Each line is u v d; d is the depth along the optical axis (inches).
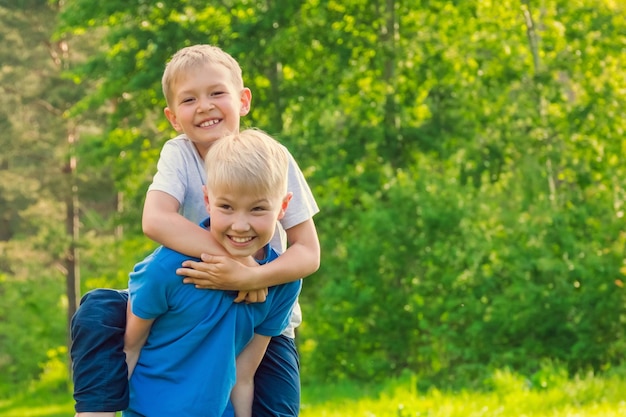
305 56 909.2
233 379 159.2
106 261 1147.9
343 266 839.1
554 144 879.7
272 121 893.8
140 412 159.3
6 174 1119.6
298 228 171.8
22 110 1116.5
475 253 722.8
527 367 666.8
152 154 979.9
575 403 406.3
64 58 1104.8
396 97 908.0
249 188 151.2
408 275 765.9
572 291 677.3
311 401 619.2
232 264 154.6
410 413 404.2
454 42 927.7
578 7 914.7
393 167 883.4
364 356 808.3
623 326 668.7
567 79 1096.8
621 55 917.2
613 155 887.7
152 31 879.7
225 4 912.9
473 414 385.1
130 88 852.6
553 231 711.7
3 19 1083.9
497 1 935.0
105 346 160.2
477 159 859.4
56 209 1150.3
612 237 692.7
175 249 156.2
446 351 724.0
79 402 159.9
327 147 873.5
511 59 908.6
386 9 903.7
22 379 1278.3
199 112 170.7
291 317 180.7
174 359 157.2
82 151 981.2
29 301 1355.8
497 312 689.6
